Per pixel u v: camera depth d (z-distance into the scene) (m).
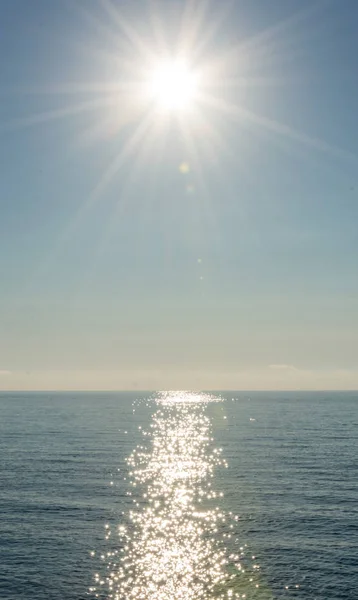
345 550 43.12
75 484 67.31
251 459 89.56
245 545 44.44
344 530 48.09
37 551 43.16
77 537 46.47
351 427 155.38
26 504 56.88
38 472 75.75
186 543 45.03
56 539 45.91
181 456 94.44
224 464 84.25
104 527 49.28
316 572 38.97
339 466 81.00
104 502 58.16
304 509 55.12
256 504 57.28
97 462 86.38
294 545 44.41
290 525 49.69
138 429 155.25
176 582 37.53
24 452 98.31
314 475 73.56
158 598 35.25
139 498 60.06
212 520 51.50
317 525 49.66
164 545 44.50
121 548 43.88
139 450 103.31
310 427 156.88
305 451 99.50
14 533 47.38
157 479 71.25
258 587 36.66
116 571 39.38
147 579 38.03
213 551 43.19
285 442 115.69
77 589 36.47
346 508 55.38
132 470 78.50
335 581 37.44
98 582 37.59
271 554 42.44
